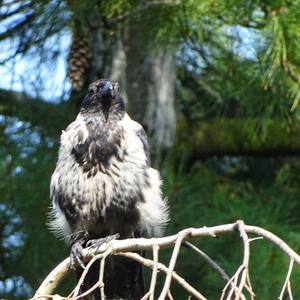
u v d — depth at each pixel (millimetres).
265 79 10336
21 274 13078
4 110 13227
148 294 7254
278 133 15539
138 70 13836
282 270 11609
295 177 15742
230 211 12766
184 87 14820
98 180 10383
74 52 11273
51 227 11039
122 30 12109
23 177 12906
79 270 10305
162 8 10352
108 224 10516
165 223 10711
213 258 12414
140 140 10656
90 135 10484
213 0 9938
